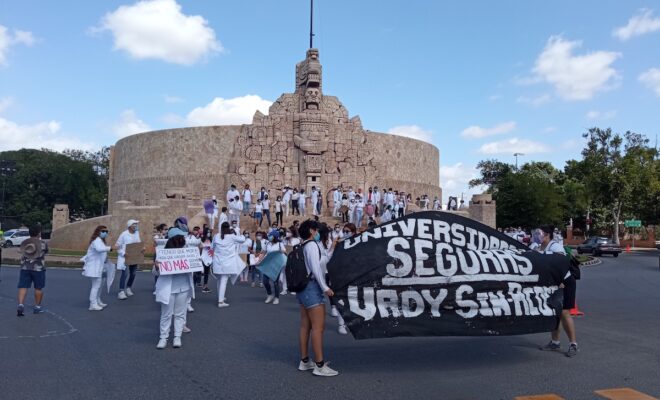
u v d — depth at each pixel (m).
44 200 74.38
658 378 7.29
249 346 9.24
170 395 6.47
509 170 74.44
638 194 54.94
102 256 13.23
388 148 49.75
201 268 9.34
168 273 8.94
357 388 6.78
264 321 11.84
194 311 13.30
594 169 57.72
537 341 9.79
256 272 19.67
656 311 13.45
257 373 7.48
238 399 6.33
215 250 14.13
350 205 32.69
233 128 45.53
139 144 49.47
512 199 52.47
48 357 8.35
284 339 9.87
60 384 6.90
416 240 8.07
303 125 41.47
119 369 7.66
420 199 41.19
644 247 65.31
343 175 42.19
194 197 45.38
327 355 8.64
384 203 33.84
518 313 7.95
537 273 8.30
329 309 13.75
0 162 75.44
